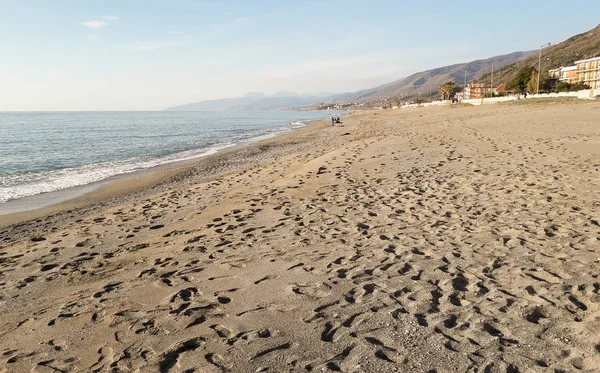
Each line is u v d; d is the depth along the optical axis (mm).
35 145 28656
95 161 20438
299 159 15945
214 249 5562
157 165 18578
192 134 41594
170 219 7859
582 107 27688
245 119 103125
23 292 4754
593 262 4133
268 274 4488
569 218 5613
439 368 2635
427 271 4242
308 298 3814
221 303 3859
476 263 4355
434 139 16078
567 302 3371
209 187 11406
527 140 13617
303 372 2693
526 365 2609
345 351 2904
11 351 3330
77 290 4652
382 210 6816
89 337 3439
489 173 8953
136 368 2893
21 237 7863
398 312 3422
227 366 2824
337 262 4691
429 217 6199
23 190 12898
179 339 3254
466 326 3133
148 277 4750
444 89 117938
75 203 11023
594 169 8539
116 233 7137
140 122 75562
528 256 4430
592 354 2660
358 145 16344
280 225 6453
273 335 3199
